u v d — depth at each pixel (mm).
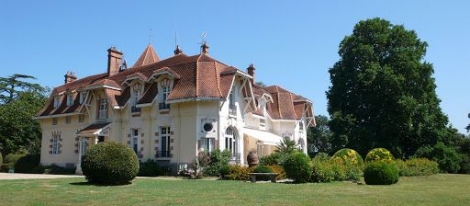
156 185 22859
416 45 52688
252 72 51469
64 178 28078
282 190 20234
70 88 48500
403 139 51406
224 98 34875
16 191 18703
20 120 58875
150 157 37875
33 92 68312
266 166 29125
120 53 49094
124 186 22062
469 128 64125
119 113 40875
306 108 51594
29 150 61562
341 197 17234
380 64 50969
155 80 38812
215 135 35344
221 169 30938
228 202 15203
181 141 36000
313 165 27047
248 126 41312
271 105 47844
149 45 53125
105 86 40406
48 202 15094
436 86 51000
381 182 25500
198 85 35500
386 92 48000
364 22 53375
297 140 47312
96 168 22453
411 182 28750
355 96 51906
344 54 54156
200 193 18469
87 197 16625
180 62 39969
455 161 47938
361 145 48594
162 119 37656
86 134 39438
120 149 23281
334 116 51125
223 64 39406
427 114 48562
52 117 47875
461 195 18594
